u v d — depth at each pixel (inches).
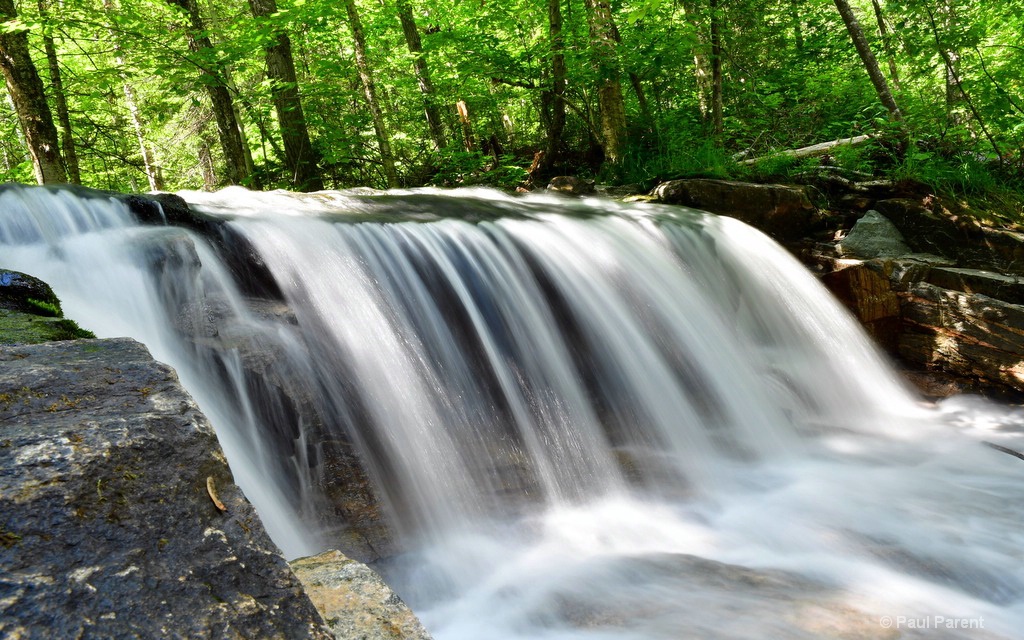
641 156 446.6
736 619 137.4
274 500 159.3
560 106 475.2
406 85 587.8
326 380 183.3
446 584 155.1
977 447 257.0
